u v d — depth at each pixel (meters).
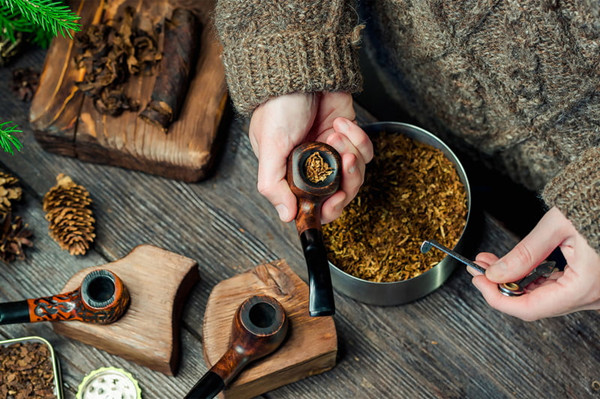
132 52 0.88
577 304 0.71
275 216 0.89
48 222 0.88
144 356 0.81
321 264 0.70
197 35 0.90
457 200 0.83
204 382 0.74
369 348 0.84
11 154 0.91
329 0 0.72
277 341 0.77
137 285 0.82
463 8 0.73
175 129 0.88
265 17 0.73
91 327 0.80
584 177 0.68
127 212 0.89
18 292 0.86
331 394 0.83
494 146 0.85
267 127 0.74
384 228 0.83
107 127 0.88
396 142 0.86
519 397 0.83
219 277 0.87
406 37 0.81
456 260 0.82
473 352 0.84
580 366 0.84
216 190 0.90
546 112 0.76
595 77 0.71
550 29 0.70
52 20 0.81
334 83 0.73
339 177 0.72
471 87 0.79
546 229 0.71
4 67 0.94
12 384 0.80
